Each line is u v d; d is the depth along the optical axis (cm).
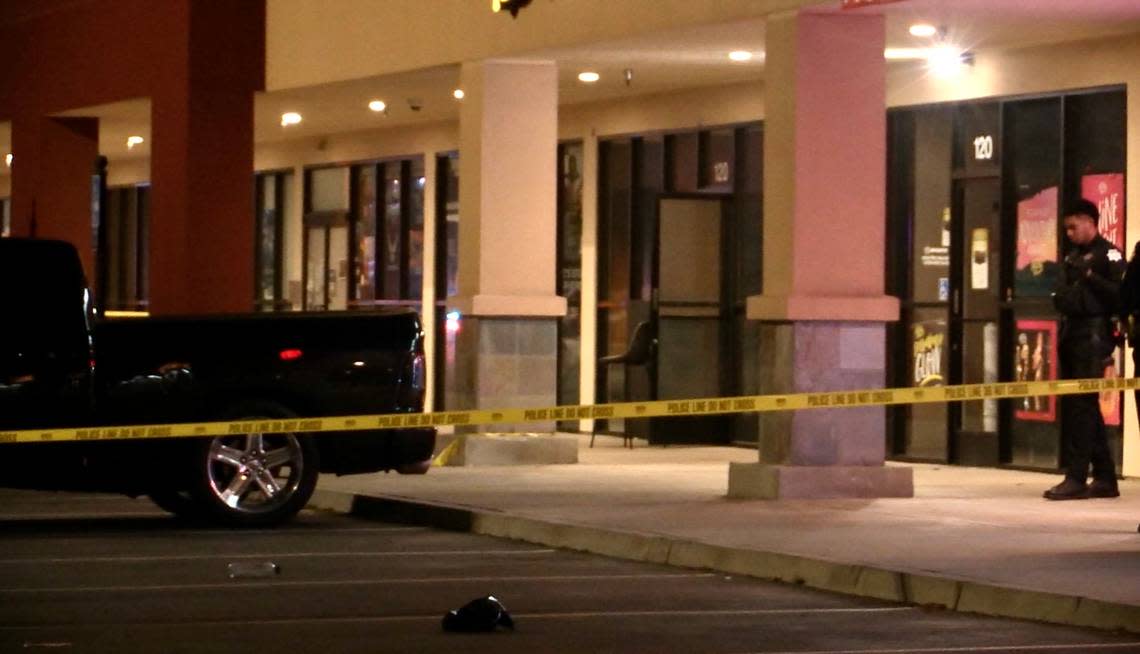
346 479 3381
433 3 3906
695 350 4153
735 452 4041
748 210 4116
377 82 4247
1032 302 3506
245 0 4600
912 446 3797
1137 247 2559
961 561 2255
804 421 3009
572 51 3625
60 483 2764
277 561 2467
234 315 2848
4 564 2422
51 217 5444
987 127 3591
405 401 2872
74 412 2758
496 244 3766
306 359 2847
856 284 3041
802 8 3009
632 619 2002
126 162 6525
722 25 3212
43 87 5409
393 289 5334
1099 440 2986
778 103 3055
